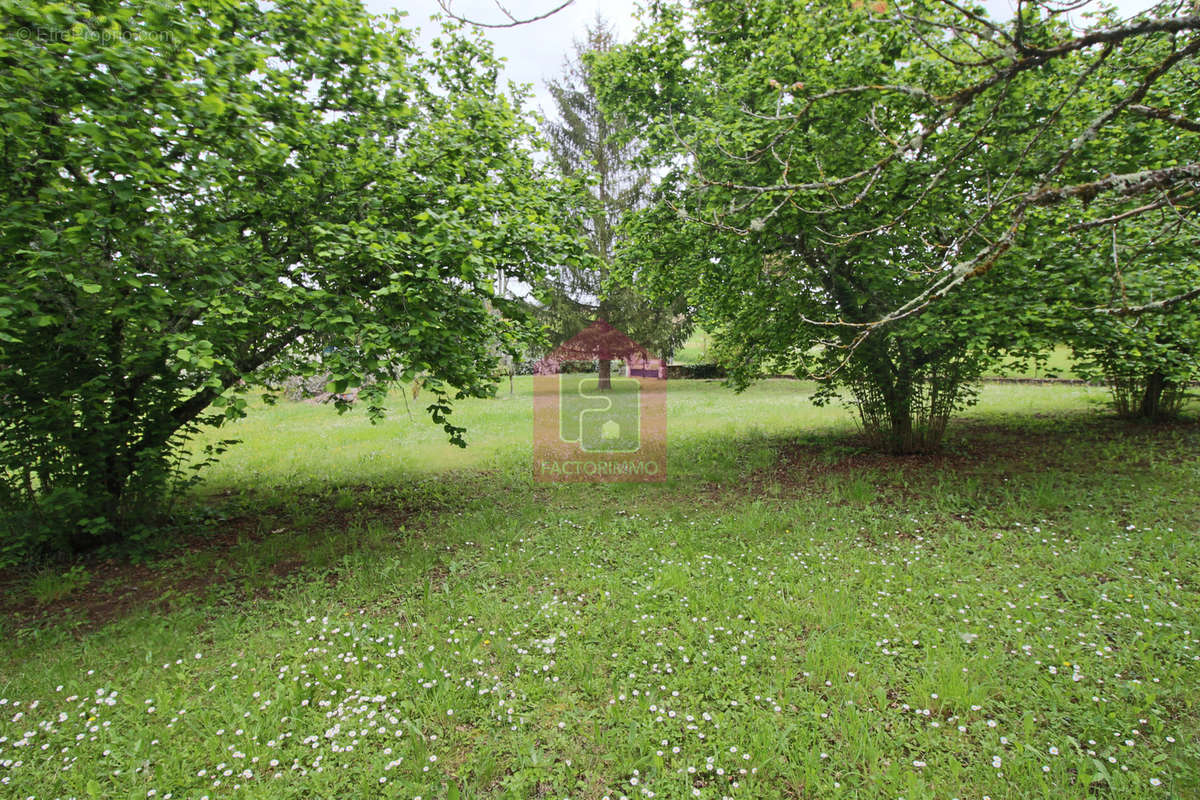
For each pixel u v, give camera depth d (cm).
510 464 886
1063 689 289
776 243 726
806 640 345
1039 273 582
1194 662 304
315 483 787
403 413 1510
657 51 722
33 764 259
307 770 251
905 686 299
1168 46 512
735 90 670
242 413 406
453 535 561
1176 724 263
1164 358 650
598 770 251
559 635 359
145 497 548
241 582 462
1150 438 807
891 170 596
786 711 284
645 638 353
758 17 601
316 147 485
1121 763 242
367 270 498
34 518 498
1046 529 508
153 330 429
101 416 501
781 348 820
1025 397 1316
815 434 1003
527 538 550
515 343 621
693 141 630
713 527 557
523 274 616
